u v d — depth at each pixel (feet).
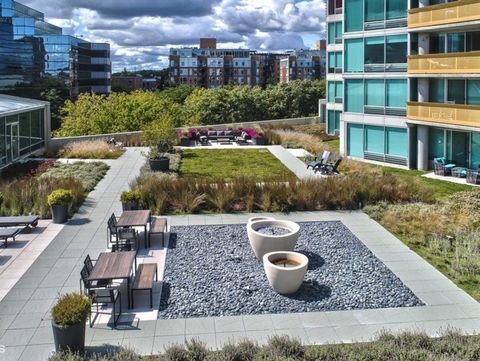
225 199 56.24
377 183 60.03
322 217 54.08
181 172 78.18
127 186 68.69
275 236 39.11
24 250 43.88
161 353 27.32
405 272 38.78
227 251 43.04
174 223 51.70
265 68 490.08
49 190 58.29
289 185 59.16
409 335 26.76
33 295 34.91
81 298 27.78
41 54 249.14
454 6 74.49
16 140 85.92
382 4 88.07
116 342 28.60
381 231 48.88
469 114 74.08
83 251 43.55
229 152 97.60
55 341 26.68
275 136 109.50
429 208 54.70
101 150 92.58
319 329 30.07
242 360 25.08
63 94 255.70
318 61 459.73
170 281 36.76
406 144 87.25
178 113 144.15
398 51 86.48
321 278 37.19
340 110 129.70
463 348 24.97
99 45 301.22
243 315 31.78
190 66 444.14
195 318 31.42
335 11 129.29
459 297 34.45
